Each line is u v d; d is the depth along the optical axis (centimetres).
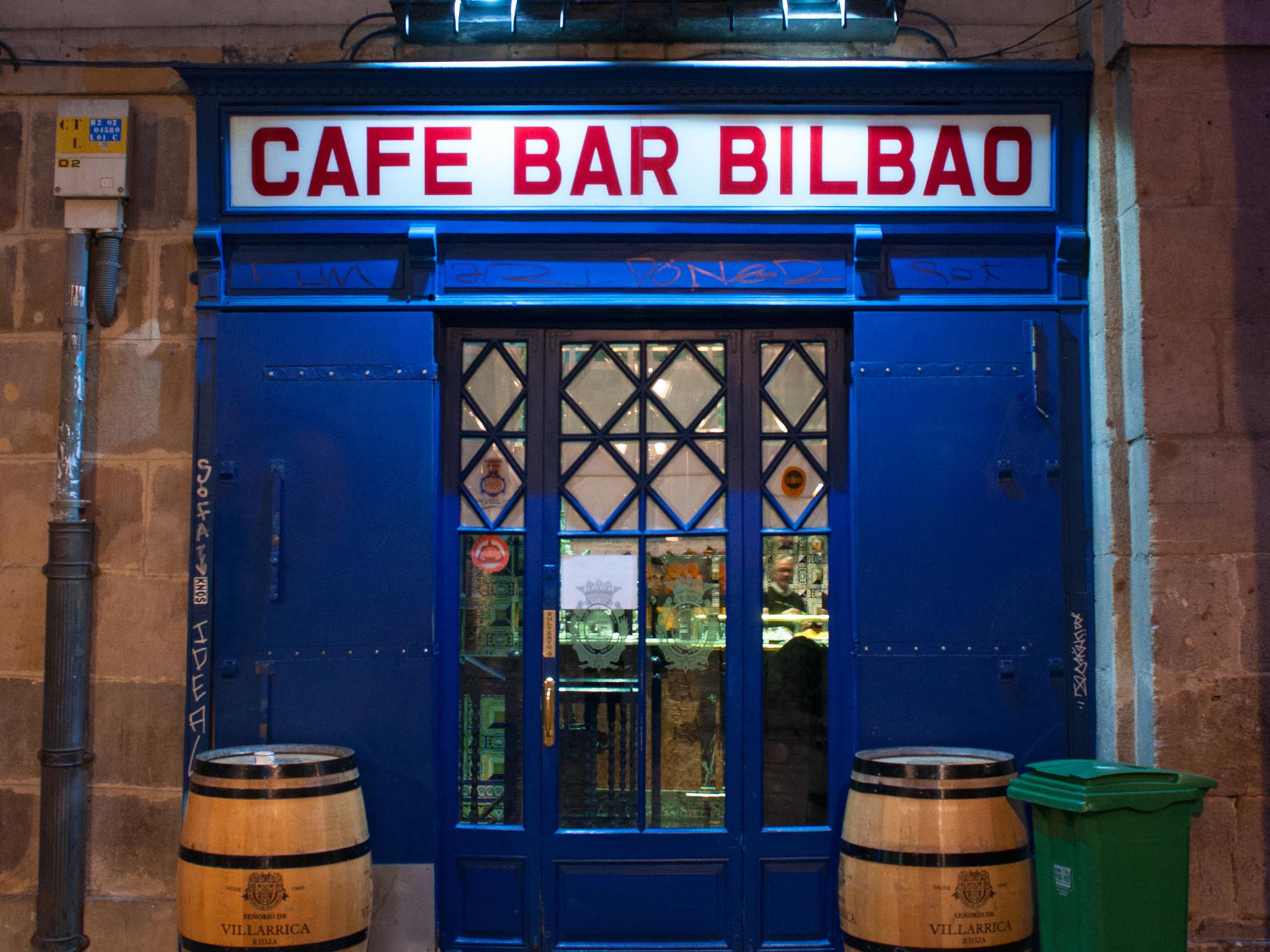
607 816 457
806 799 457
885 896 375
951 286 452
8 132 461
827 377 467
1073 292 451
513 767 457
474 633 461
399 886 434
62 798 436
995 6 462
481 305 450
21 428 455
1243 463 425
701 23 446
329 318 449
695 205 452
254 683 438
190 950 375
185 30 460
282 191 453
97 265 454
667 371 468
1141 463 428
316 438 445
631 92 453
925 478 445
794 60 457
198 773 388
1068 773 350
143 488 452
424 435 445
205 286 449
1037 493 445
